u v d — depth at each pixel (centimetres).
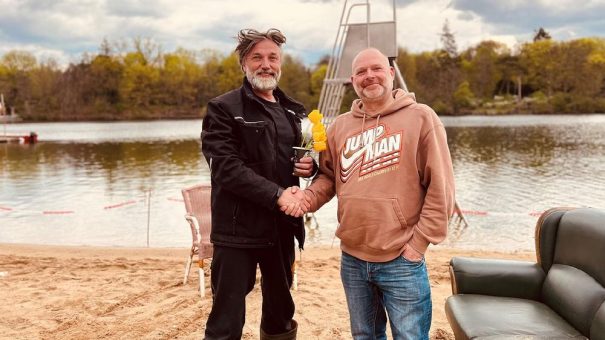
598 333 277
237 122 298
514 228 913
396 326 293
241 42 305
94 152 2694
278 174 308
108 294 503
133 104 9269
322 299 482
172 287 525
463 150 2456
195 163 2088
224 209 304
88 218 1052
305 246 797
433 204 280
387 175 285
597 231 319
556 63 9219
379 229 285
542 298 346
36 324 427
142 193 1357
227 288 305
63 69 9475
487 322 306
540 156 2120
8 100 8769
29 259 663
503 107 8681
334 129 316
